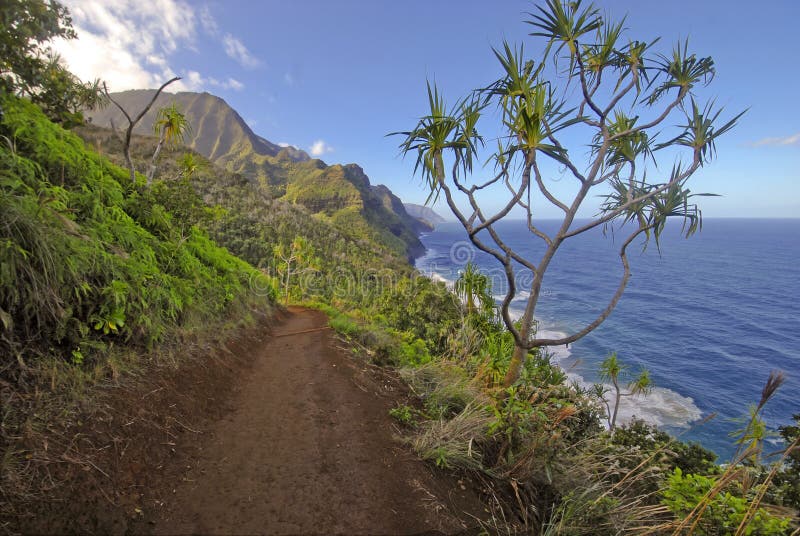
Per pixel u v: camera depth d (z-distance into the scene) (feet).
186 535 5.52
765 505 7.47
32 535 4.39
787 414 73.67
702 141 10.64
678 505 7.73
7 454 4.90
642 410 70.23
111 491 5.66
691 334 128.98
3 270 5.85
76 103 16.21
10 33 9.66
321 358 17.84
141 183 19.83
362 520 6.41
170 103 20.93
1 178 7.38
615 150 12.55
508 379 12.82
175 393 9.42
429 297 36.40
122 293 8.79
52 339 7.10
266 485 7.17
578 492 9.00
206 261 23.07
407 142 9.61
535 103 9.58
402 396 13.57
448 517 6.99
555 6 9.71
